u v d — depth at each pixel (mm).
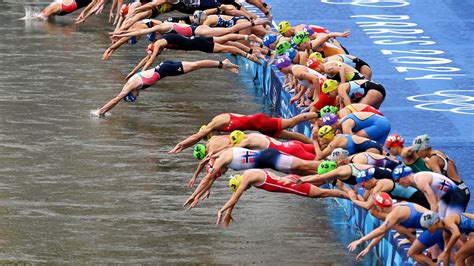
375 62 58469
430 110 50281
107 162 46625
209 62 52031
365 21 67375
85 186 43688
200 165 40750
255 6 64500
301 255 37281
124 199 42375
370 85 44969
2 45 66438
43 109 54094
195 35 54469
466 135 46812
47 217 40438
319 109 45250
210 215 40875
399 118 49125
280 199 42688
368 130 41625
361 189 39312
